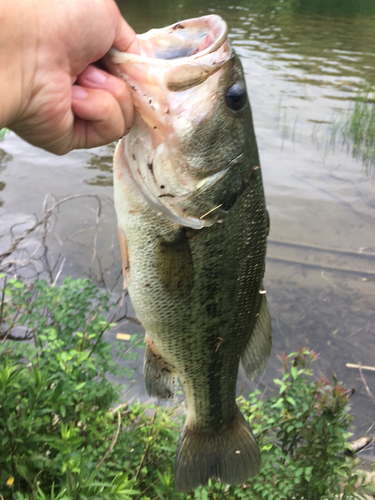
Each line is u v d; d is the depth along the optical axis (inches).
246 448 15.1
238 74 11.4
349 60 83.5
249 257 13.0
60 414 15.7
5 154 48.4
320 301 30.8
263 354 14.8
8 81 7.6
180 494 14.7
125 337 26.3
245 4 135.9
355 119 56.0
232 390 14.9
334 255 35.4
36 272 30.9
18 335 24.9
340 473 16.9
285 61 82.0
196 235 12.0
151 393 14.3
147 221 11.9
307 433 17.2
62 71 8.3
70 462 12.8
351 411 23.5
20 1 7.7
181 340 13.2
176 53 10.9
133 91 10.2
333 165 49.5
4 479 13.3
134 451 16.6
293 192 44.1
